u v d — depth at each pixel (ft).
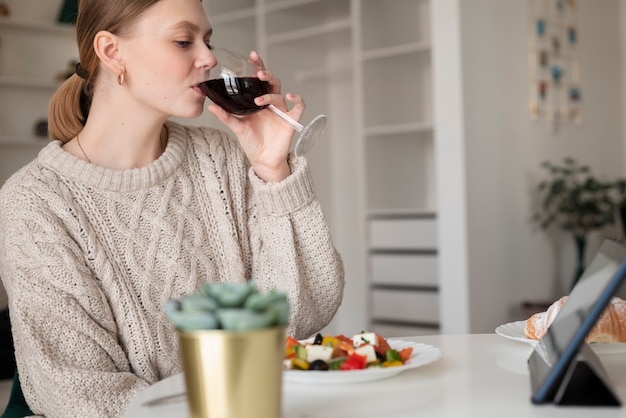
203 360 2.65
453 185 13.74
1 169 15.38
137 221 5.09
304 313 5.18
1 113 15.39
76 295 4.59
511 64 14.96
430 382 3.48
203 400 2.67
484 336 4.63
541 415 2.89
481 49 14.12
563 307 3.71
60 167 4.97
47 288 4.54
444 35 13.71
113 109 5.06
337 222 17.66
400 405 3.10
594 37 17.71
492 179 14.37
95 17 4.90
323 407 3.11
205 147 5.60
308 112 17.19
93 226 4.95
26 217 4.70
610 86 18.31
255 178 5.21
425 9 16.40
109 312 4.77
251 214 5.56
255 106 5.04
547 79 16.03
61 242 4.67
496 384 3.41
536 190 15.67
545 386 3.02
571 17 16.87
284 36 16.15
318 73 16.87
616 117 18.53
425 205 16.44
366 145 15.19
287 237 5.15
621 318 3.93
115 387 4.36
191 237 5.29
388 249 15.12
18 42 15.60
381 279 15.24
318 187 17.38
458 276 13.74
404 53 14.80
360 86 15.03
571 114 16.79
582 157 17.17
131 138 5.14
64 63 16.10
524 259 15.29
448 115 13.73
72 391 4.27
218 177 5.53
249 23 17.28
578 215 15.35
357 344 3.77
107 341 4.60
